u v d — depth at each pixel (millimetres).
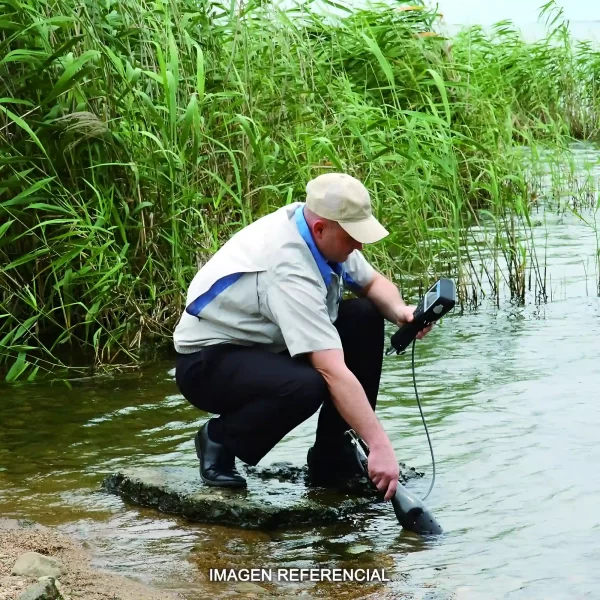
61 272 5715
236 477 3814
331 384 3469
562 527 3477
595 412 4566
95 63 5586
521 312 6344
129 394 5035
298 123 6652
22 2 5492
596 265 7199
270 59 6668
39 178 5547
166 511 3693
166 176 5566
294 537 3482
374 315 3799
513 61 11477
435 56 8242
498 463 4047
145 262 5777
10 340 5684
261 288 3543
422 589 3068
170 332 5883
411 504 3486
